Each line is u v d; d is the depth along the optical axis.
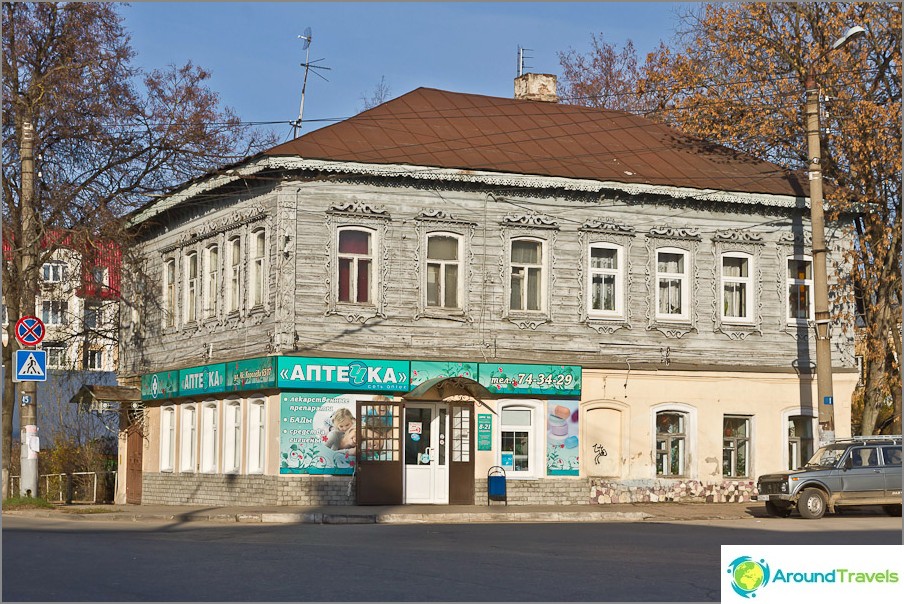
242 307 32.75
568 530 23.72
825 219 36.44
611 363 33.62
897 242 36.38
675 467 34.56
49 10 37.06
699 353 34.84
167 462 37.88
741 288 35.84
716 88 39.19
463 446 32.09
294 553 17.61
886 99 36.31
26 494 29.91
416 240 31.78
